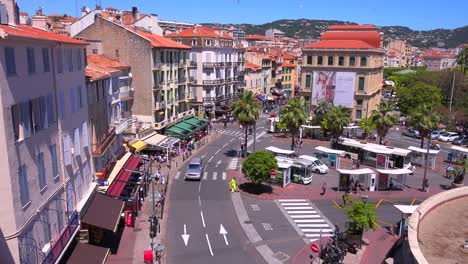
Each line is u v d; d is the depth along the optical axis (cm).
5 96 1622
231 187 4406
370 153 5584
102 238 3078
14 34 1644
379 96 9706
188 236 3194
